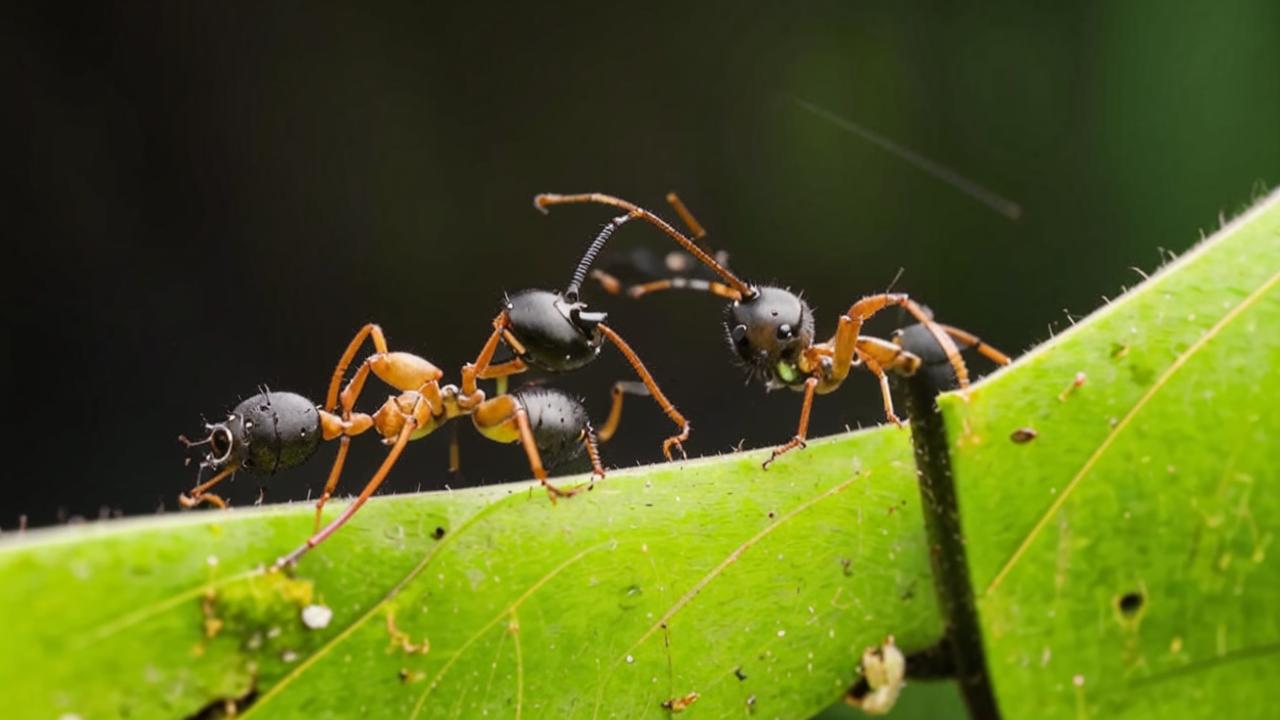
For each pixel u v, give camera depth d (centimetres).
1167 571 5
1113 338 5
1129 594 5
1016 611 5
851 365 6
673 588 5
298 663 5
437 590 5
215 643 5
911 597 5
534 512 5
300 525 5
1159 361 5
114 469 8
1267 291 5
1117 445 5
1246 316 5
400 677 5
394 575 5
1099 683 5
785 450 5
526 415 5
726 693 5
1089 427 5
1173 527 5
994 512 5
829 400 8
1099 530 5
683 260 7
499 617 5
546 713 5
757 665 5
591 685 5
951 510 5
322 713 5
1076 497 5
